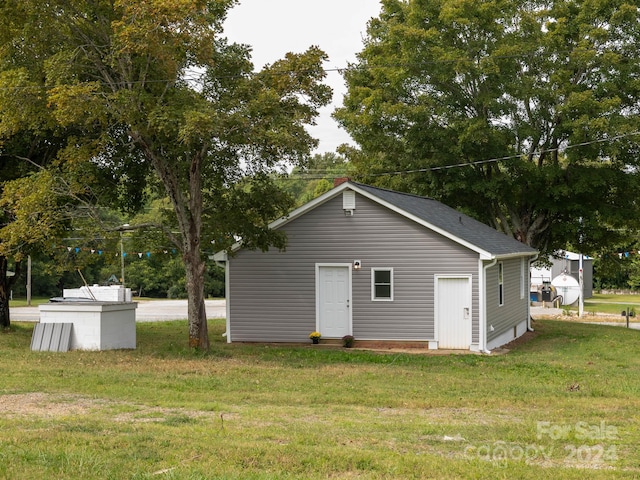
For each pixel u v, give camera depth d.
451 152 32.53
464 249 23.11
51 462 8.52
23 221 19.86
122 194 25.02
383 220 23.72
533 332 30.95
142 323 34.53
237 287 24.84
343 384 15.77
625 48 31.66
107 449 9.28
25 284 69.50
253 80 19.95
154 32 18.03
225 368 17.84
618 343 26.19
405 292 23.55
